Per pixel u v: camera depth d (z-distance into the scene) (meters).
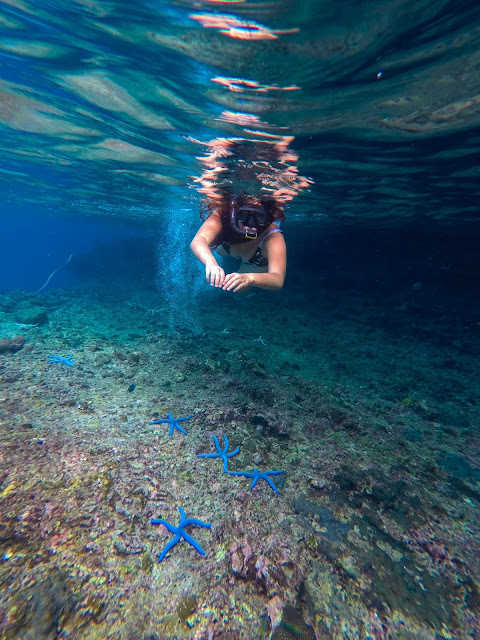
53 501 1.04
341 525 1.21
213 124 2.33
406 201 4.39
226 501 1.24
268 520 1.18
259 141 2.50
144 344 3.20
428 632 0.88
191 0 1.30
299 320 5.62
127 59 1.79
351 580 1.00
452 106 1.92
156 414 1.79
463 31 1.32
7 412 1.55
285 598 0.90
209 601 0.87
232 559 0.99
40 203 9.40
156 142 2.95
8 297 5.11
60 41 1.76
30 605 0.76
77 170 4.64
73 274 13.38
